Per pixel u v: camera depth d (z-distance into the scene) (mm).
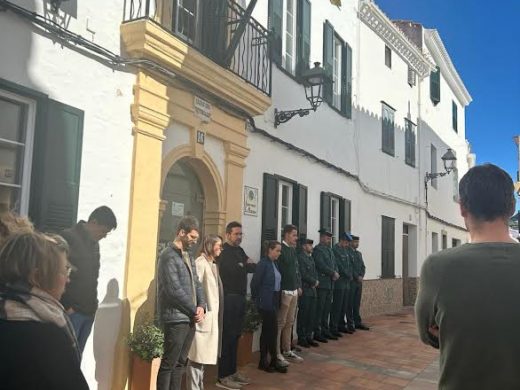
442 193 18219
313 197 9273
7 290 1815
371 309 11953
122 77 4969
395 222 13539
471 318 1805
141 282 5078
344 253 9156
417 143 15453
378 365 7113
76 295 3898
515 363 1728
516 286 1795
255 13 7590
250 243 7246
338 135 10477
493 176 2053
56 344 1738
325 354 7578
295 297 7008
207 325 4910
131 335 4840
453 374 1836
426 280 2002
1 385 1653
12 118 4125
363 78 11953
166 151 5621
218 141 6562
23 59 4031
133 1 5133
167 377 4504
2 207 4039
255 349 7219
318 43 9664
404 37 13891
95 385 4586
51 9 4262
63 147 4336
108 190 4801
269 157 7852
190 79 5699
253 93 6715
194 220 4688
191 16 6301
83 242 4055
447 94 19500
